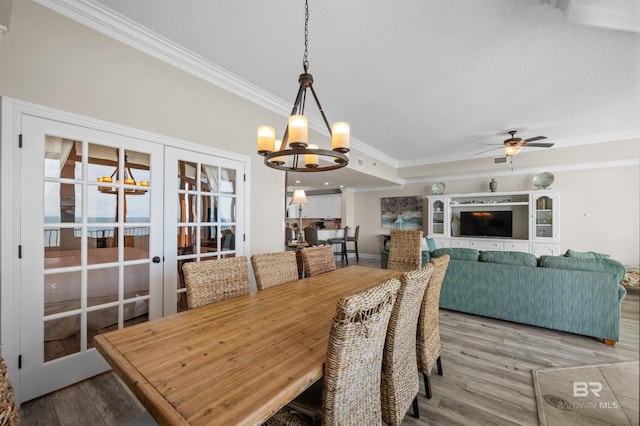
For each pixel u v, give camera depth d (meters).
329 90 3.14
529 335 2.96
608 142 4.59
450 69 2.70
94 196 2.09
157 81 2.41
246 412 0.74
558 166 5.67
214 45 2.38
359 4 1.89
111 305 2.19
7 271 1.71
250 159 3.25
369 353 1.10
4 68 1.69
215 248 2.94
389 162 6.61
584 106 3.49
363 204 8.77
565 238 5.62
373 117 3.92
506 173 6.30
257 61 2.62
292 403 1.17
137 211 2.33
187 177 2.67
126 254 2.27
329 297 1.84
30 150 1.79
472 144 5.28
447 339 2.86
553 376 2.17
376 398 1.22
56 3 1.86
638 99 3.28
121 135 2.20
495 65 2.62
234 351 1.10
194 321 1.42
